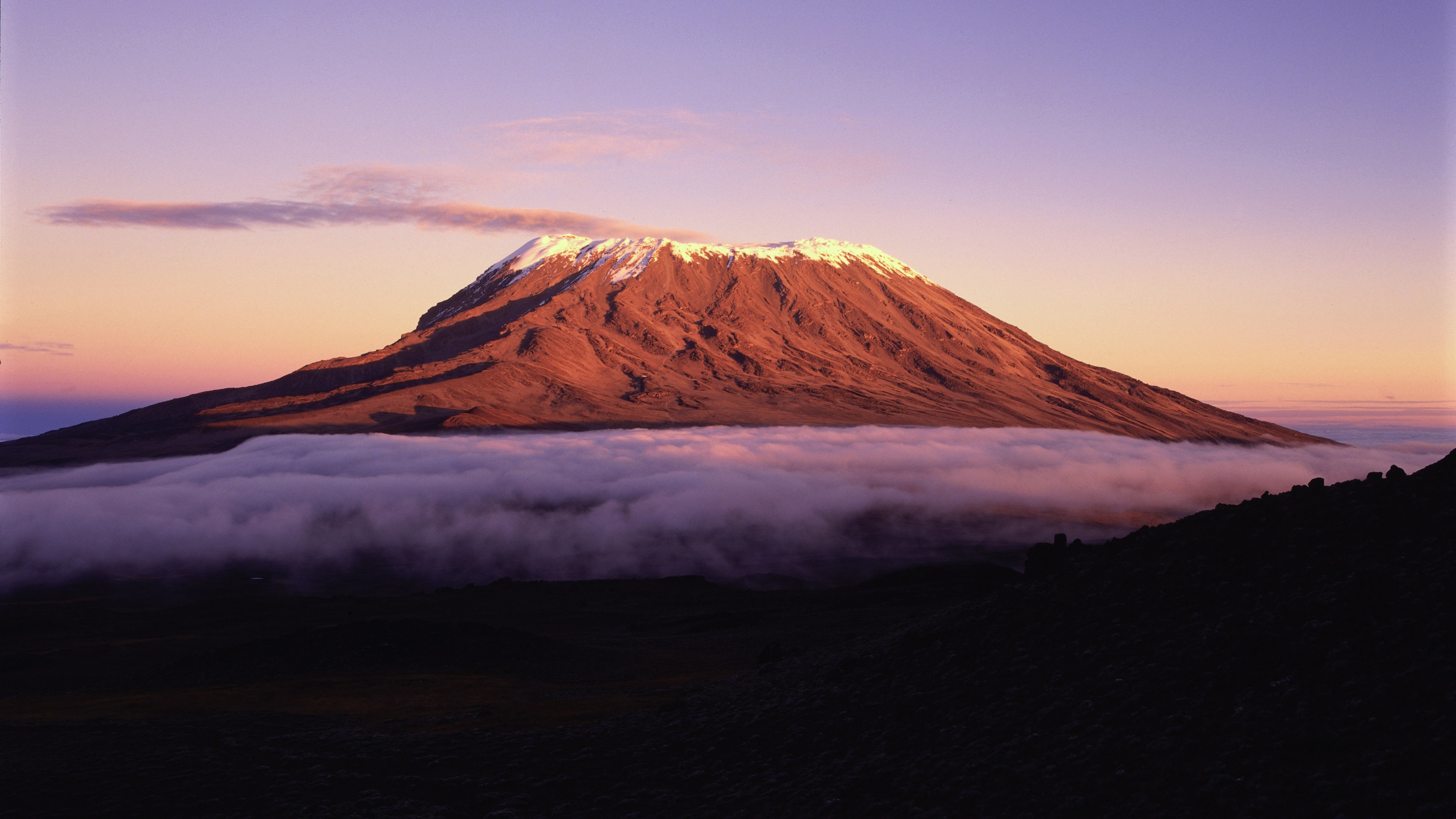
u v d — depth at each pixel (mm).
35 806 26297
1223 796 15812
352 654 59406
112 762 31656
